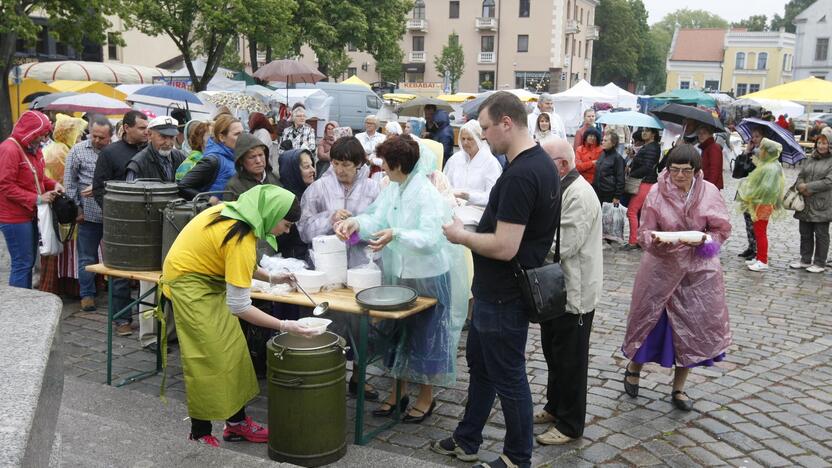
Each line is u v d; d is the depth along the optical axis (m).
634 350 4.36
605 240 10.10
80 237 6.25
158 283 3.79
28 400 1.68
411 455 3.78
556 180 3.19
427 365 4.03
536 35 55.28
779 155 8.46
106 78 22.75
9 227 5.88
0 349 1.96
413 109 16.50
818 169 8.35
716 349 4.21
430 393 4.23
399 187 4.03
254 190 3.39
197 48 23.73
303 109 11.33
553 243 3.64
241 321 4.77
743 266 8.84
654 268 4.24
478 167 5.52
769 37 70.50
